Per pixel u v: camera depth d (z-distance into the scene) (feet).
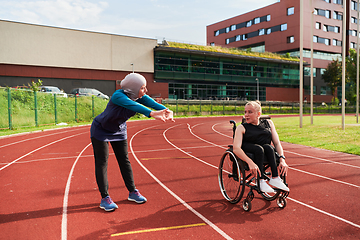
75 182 16.65
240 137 12.13
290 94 174.70
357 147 29.76
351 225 10.64
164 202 13.23
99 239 9.42
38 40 114.32
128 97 11.25
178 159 24.59
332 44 190.19
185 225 10.58
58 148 30.45
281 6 184.85
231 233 9.91
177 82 139.64
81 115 77.71
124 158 12.80
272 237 9.60
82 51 121.70
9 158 24.39
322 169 20.57
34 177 17.80
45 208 12.33
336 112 166.81
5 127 49.16
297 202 13.29
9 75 110.42
